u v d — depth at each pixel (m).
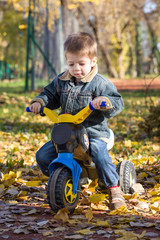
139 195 3.50
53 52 13.71
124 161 3.58
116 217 2.81
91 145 2.99
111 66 26.94
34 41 13.30
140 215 2.87
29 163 4.77
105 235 2.41
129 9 24.11
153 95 13.35
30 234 2.48
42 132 7.08
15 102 10.90
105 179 3.04
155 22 29.23
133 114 9.09
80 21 22.05
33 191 3.67
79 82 3.05
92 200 3.21
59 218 2.75
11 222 2.72
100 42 23.97
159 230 2.52
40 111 3.06
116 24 23.73
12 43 32.69
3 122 8.11
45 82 12.98
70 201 2.89
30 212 2.90
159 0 26.05
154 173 4.31
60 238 2.39
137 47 35.53
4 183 3.75
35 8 13.44
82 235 2.43
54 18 13.67
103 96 2.86
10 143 6.04
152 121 6.63
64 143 2.78
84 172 3.14
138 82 21.23
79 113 2.83
